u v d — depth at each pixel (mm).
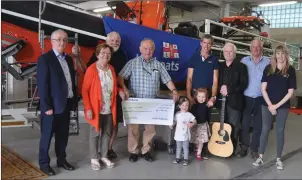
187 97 3674
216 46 5492
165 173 3182
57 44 2930
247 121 3773
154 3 5520
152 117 3479
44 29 3555
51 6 3545
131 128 3514
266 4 11859
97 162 3248
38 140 4371
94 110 3092
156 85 3514
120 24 4008
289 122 7277
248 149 4195
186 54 4805
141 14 5582
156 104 3457
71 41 3682
